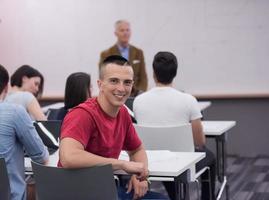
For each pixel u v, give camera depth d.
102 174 2.53
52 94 7.18
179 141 3.75
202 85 6.84
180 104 3.88
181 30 6.82
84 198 2.57
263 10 6.62
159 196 3.07
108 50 6.62
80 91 3.93
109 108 2.78
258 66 6.69
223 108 6.86
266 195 5.27
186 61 6.84
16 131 2.94
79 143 2.64
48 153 3.12
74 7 7.05
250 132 6.83
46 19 7.13
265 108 6.76
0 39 7.23
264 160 6.69
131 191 2.99
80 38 7.07
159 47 6.89
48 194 2.64
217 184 5.25
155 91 3.95
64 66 7.14
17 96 4.54
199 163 4.07
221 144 5.16
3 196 2.83
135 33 6.93
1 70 3.02
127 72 2.77
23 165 3.03
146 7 6.88
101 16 7.00
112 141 2.81
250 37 6.68
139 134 3.79
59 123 3.50
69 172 2.56
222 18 6.71
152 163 3.00
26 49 7.21
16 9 7.17
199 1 6.74
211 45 6.77
